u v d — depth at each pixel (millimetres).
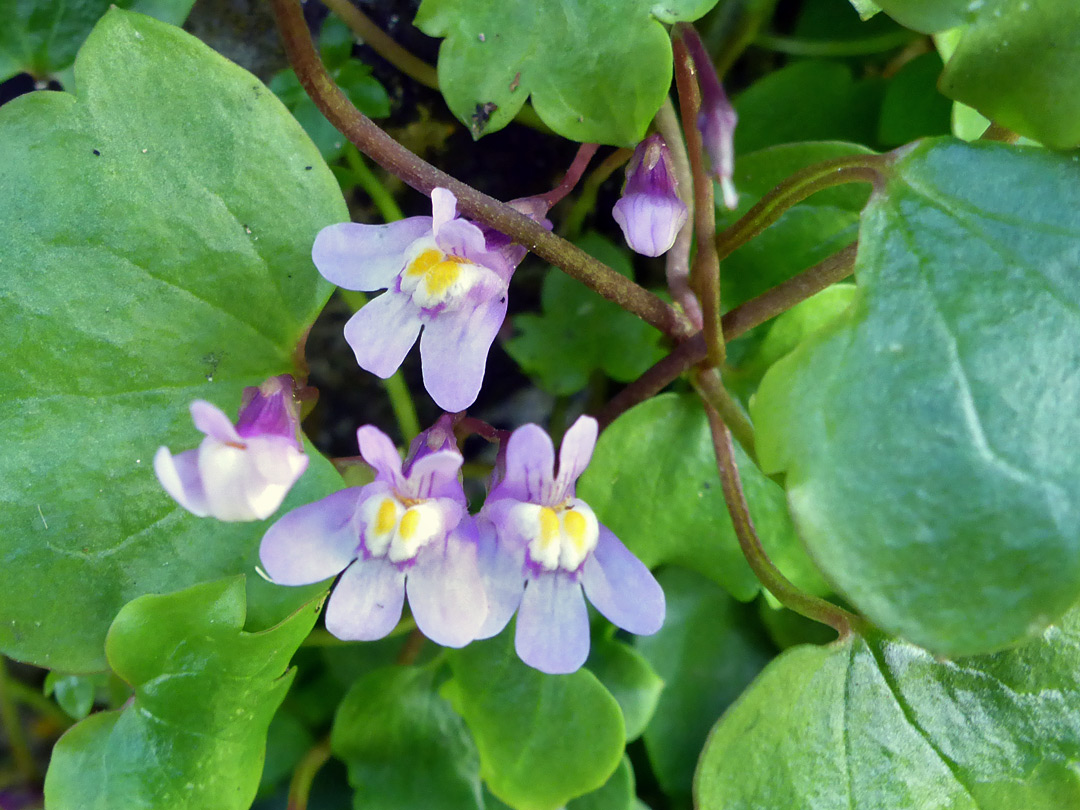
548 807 65
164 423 57
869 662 58
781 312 65
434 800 73
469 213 56
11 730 92
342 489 55
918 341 48
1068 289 48
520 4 54
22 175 54
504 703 67
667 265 67
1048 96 50
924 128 74
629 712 73
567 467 49
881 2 52
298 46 55
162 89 55
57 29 62
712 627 82
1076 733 57
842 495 47
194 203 56
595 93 54
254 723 56
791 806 57
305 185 57
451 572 49
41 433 55
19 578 55
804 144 67
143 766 54
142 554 56
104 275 55
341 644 83
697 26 82
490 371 91
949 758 58
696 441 66
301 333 59
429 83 75
